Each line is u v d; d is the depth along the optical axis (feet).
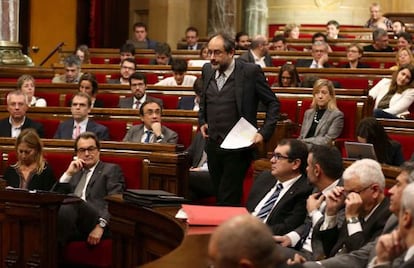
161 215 40.86
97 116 69.10
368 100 72.23
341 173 40.19
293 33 128.47
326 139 65.41
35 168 54.54
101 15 146.41
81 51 113.39
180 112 68.08
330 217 37.81
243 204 60.85
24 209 48.34
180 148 56.49
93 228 52.60
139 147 56.65
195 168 63.82
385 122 62.44
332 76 86.69
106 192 54.70
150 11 147.43
